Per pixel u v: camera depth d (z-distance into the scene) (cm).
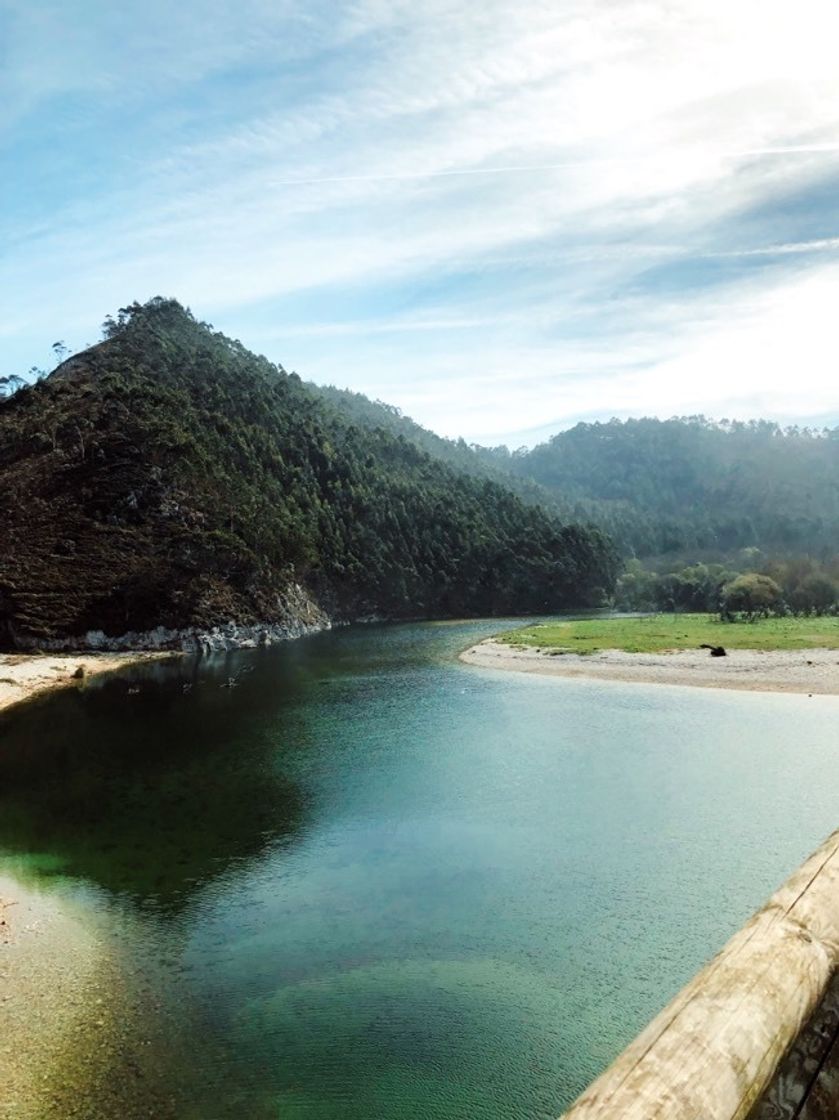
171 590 8450
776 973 253
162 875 2180
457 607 12775
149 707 4931
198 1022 1463
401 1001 1501
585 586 14112
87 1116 1227
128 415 10681
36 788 3114
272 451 12512
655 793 2659
